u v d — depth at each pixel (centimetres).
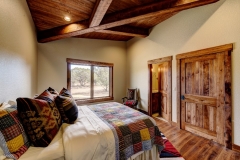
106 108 254
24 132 112
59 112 163
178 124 323
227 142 230
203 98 273
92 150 126
